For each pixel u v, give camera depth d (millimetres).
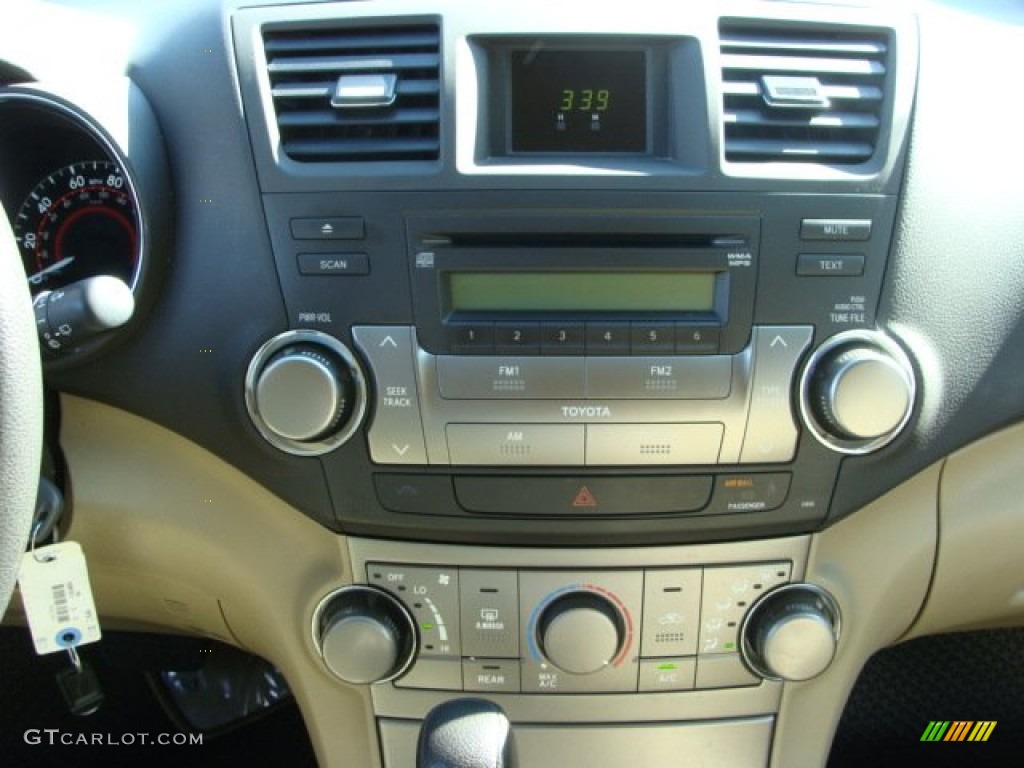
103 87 822
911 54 825
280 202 817
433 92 802
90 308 767
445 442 843
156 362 867
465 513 873
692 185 796
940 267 838
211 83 833
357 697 978
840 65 814
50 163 909
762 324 820
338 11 808
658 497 864
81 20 885
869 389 799
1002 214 850
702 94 792
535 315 820
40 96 805
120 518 946
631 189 795
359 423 844
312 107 825
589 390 824
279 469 876
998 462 926
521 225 801
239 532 942
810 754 1002
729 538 898
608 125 822
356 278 815
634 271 810
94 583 1019
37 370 673
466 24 792
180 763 1490
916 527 932
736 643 933
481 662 933
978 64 855
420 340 821
